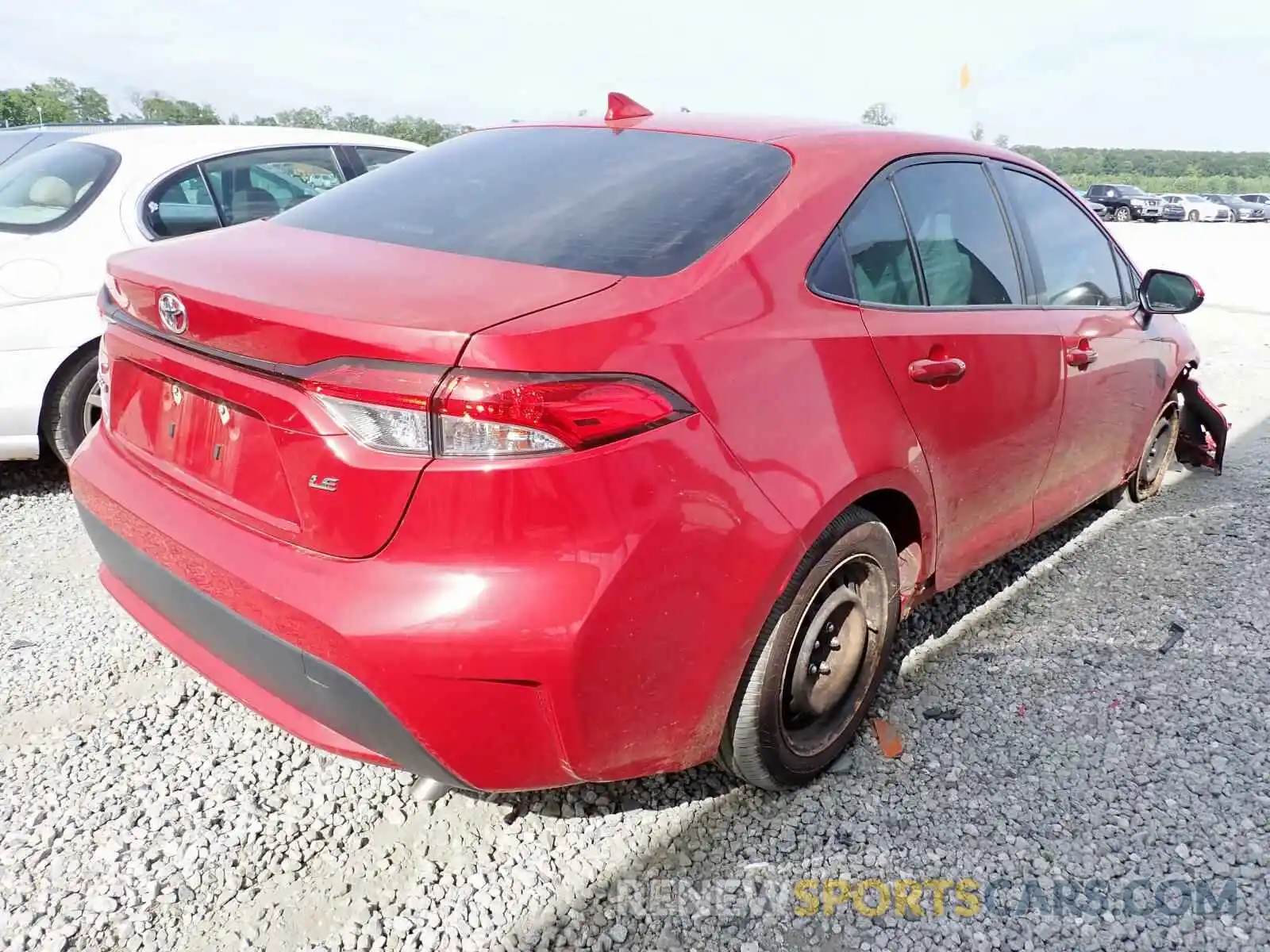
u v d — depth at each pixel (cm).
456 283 178
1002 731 260
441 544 160
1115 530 405
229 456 188
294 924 192
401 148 550
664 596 173
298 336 164
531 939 190
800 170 228
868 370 219
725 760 218
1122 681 285
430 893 201
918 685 281
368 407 160
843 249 225
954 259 265
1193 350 438
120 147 439
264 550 177
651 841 217
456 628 159
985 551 293
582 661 165
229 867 206
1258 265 1584
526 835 219
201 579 186
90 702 262
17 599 321
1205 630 317
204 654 204
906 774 241
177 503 199
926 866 211
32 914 190
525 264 191
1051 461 314
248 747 246
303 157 498
